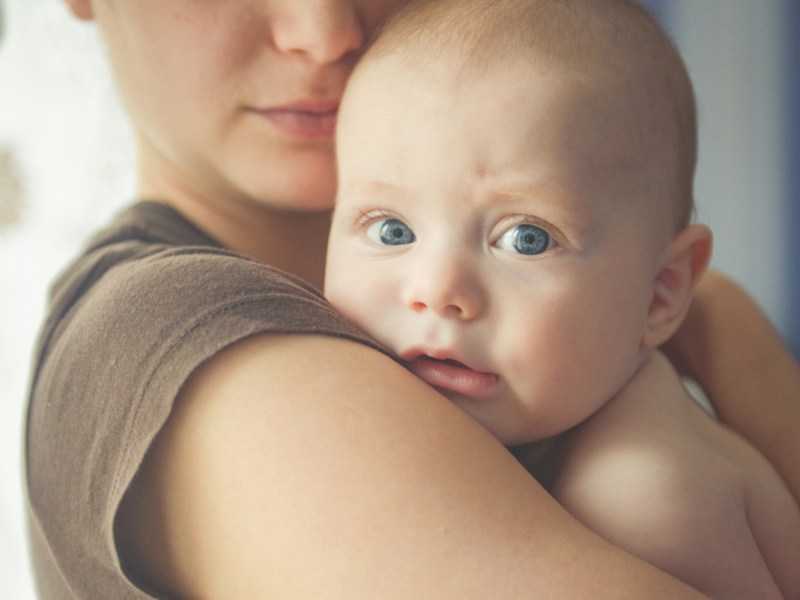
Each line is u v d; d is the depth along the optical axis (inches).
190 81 35.6
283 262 41.0
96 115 65.3
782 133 79.0
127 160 66.3
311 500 22.9
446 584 21.8
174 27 35.1
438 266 28.3
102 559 27.1
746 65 79.6
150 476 25.8
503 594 21.7
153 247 32.4
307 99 35.2
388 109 30.1
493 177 28.5
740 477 30.2
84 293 32.6
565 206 28.7
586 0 32.0
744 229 81.0
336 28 33.5
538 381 28.7
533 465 31.6
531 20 30.5
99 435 26.5
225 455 24.2
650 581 22.6
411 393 24.8
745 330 41.8
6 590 67.6
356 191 30.9
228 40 34.6
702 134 81.3
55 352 30.6
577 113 29.3
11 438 68.0
